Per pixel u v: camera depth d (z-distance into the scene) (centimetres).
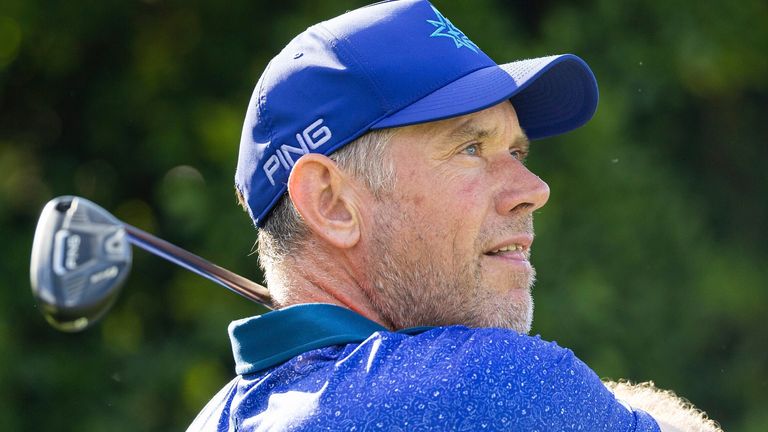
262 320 784
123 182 2262
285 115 804
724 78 2405
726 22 2370
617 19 2328
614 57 2311
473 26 2198
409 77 783
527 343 746
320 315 772
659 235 2334
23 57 2225
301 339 770
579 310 2205
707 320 2372
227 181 2147
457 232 793
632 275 2289
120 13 2212
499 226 804
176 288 2209
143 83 2228
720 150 2530
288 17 2161
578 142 2252
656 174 2367
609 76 2308
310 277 812
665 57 2341
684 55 2330
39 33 2189
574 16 2303
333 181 795
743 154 2556
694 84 2412
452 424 713
